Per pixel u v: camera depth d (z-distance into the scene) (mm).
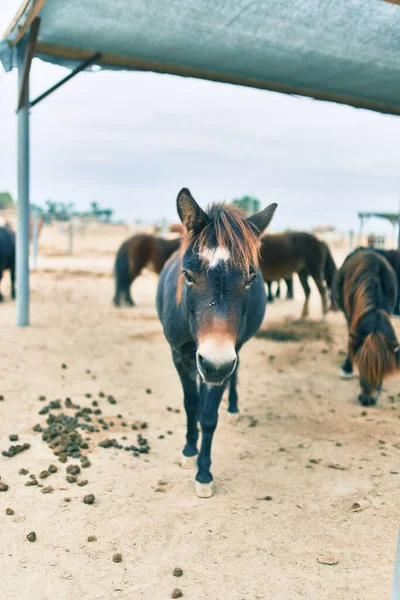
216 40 5328
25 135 6859
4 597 2143
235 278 2338
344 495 3094
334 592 2223
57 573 2307
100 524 2707
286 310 9984
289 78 6578
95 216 34688
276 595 2201
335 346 7039
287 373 5758
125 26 5180
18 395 4617
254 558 2459
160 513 2842
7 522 2678
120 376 5465
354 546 2574
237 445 3812
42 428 3898
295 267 8148
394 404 4777
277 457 3621
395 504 2994
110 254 22422
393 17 4250
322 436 4004
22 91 6426
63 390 4859
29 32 5723
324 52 5352
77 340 6910
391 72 5922
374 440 3934
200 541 2588
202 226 2488
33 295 10734
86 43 5852
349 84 6645
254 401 4832
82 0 4539
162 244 9641
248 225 2508
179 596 2172
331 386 5312
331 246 27609
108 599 2160
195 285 2408
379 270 4633
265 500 3023
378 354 4145
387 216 12969
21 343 6473
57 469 3275
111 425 4090
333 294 5500
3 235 9055
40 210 26156
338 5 4105
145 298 11305
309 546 2566
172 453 3633
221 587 2248
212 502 2979
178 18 4785
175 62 6383
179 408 4586
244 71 6469
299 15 4398
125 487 3115
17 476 3172
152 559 2434
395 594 1656
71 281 13633
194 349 3020
